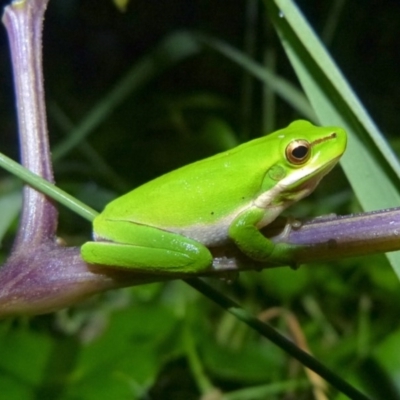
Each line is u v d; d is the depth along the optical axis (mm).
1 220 150
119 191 245
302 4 375
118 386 149
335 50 390
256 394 164
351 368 155
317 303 193
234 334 193
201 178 138
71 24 428
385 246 120
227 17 418
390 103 376
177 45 227
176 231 136
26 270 119
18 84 124
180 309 173
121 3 136
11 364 148
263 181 137
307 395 173
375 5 381
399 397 146
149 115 338
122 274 124
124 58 430
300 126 144
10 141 360
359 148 124
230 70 390
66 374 149
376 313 189
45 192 119
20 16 125
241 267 127
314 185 141
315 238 122
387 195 123
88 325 193
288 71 364
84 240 233
